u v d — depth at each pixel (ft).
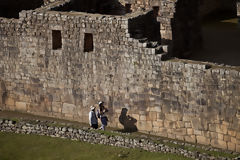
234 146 163.84
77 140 174.29
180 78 168.76
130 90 177.88
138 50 174.09
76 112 188.03
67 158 166.20
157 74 172.35
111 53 178.81
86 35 182.60
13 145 175.01
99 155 165.89
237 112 161.68
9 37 193.36
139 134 176.24
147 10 190.49
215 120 165.78
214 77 163.43
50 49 188.03
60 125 179.01
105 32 178.29
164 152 162.81
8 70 196.13
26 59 192.44
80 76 185.26
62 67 187.42
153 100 174.60
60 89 189.26
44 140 176.24
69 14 185.78
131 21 176.55
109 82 180.86
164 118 173.78
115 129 181.68
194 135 169.99
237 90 160.45
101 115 179.52
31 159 167.43
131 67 176.24
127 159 162.50
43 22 187.11
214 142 167.12
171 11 210.79
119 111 180.96
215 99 164.55
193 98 167.84
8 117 189.47
